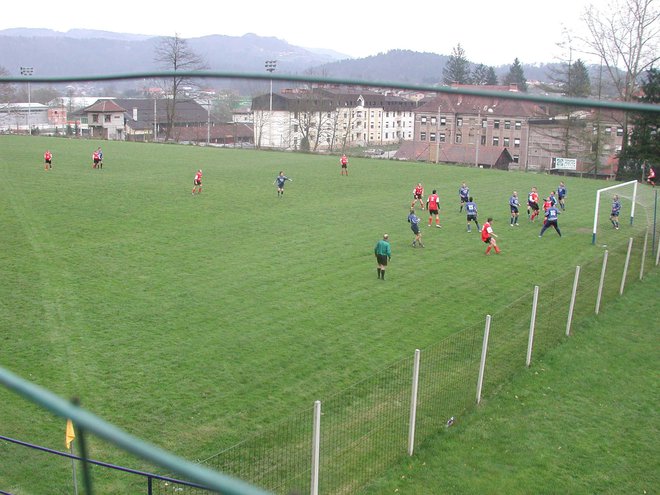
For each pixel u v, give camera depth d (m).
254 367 17.06
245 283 24.00
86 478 2.43
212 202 39.91
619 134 61.84
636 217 39.25
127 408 14.73
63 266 25.45
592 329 20.94
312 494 11.34
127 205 38.06
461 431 14.65
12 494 10.97
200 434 13.73
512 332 19.48
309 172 55.28
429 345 18.80
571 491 12.72
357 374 16.73
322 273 25.53
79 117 96.38
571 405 16.17
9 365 16.61
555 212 32.91
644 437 14.88
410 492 12.34
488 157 73.62
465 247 30.55
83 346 17.98
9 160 57.03
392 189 47.22
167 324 19.83
